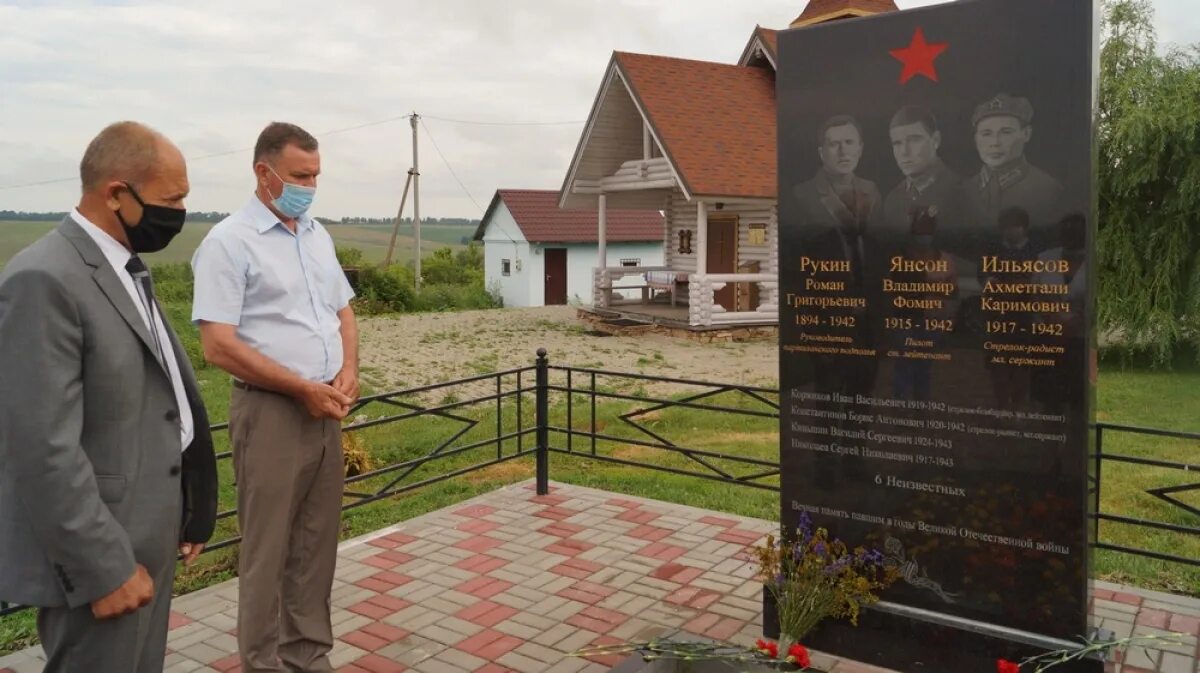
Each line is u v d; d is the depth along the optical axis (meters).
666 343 18.27
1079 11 3.24
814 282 3.89
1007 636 3.54
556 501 6.46
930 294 3.62
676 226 22.52
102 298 2.55
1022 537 3.51
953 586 3.68
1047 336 3.39
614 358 16.02
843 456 3.89
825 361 3.90
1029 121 3.36
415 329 21.58
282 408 3.56
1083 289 3.31
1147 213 15.11
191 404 2.99
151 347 2.68
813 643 4.02
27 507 2.36
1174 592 4.85
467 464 8.27
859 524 3.88
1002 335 3.48
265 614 3.56
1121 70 15.20
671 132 18.50
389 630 4.43
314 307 3.70
